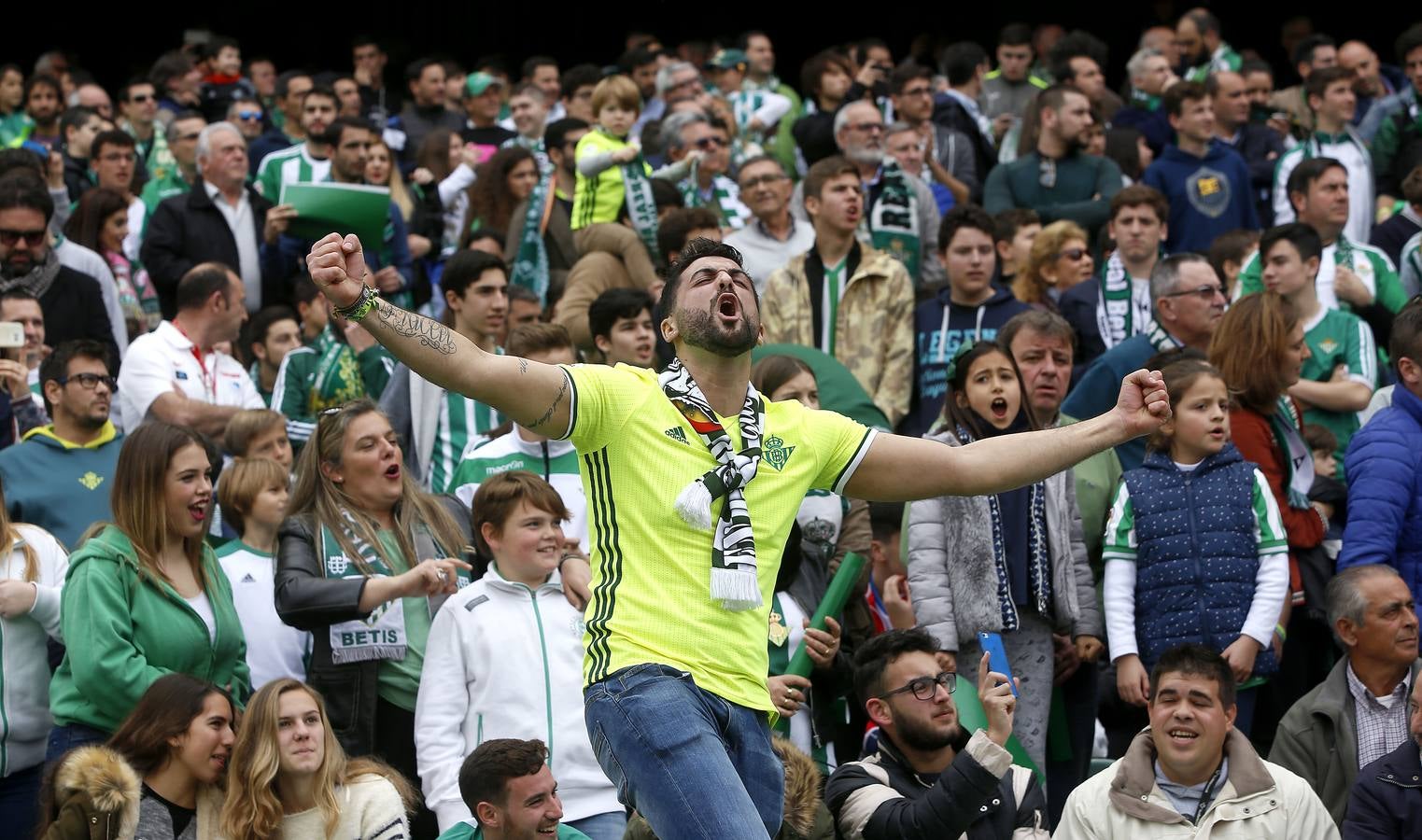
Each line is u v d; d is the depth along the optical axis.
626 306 21.08
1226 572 17.58
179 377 21.86
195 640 16.53
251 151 33.41
